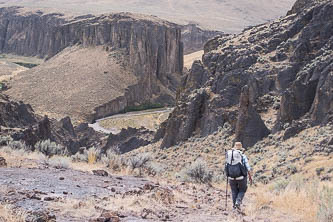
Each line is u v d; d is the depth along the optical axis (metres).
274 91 49.50
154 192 12.74
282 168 32.16
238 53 56.53
